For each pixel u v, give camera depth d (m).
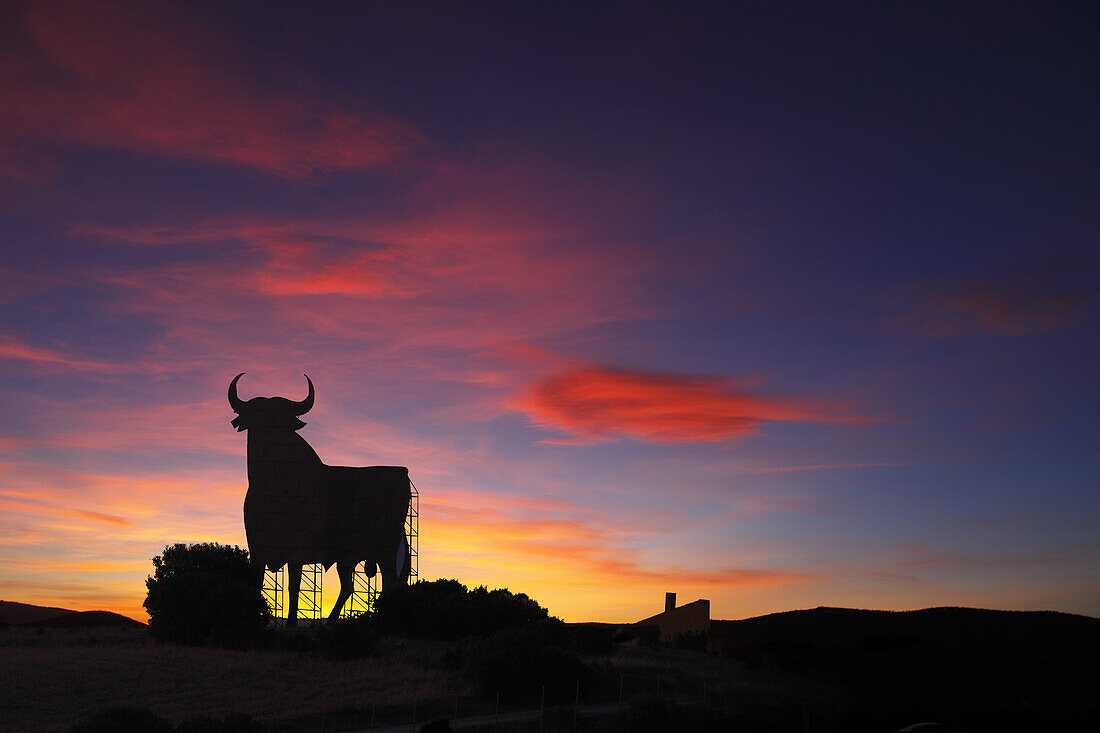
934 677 58.31
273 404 74.19
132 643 65.94
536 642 54.53
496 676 52.16
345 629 64.00
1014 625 86.31
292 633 69.88
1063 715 48.81
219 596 65.81
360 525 72.81
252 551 71.81
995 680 58.16
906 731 40.25
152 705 46.94
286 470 73.12
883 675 59.66
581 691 53.91
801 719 45.50
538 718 44.59
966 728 45.28
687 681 60.38
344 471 73.75
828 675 61.69
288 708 47.25
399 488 73.88
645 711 42.44
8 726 42.16
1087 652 74.50
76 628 74.56
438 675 57.66
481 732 40.78
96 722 38.62
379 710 47.12
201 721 40.12
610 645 74.44
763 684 59.91
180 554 72.69
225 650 62.97
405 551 76.06
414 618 71.81
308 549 71.94
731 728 42.56
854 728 44.16
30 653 57.56
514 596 78.38
